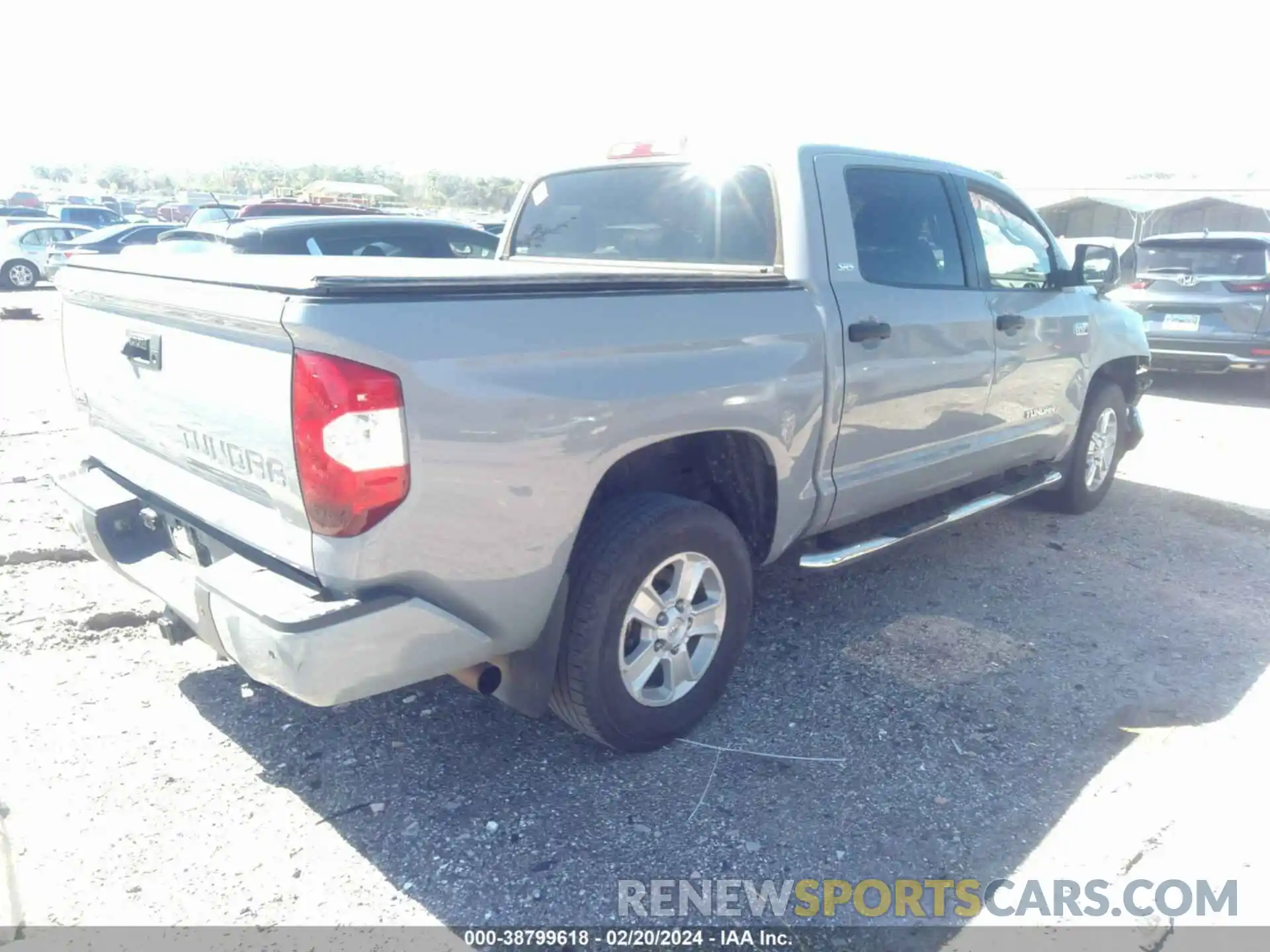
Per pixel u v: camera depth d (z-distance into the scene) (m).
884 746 3.58
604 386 2.99
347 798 3.20
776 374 3.53
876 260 4.12
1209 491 6.88
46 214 34.00
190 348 2.93
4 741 3.43
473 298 2.74
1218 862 3.00
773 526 3.80
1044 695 3.97
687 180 4.29
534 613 3.02
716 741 3.59
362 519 2.58
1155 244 10.66
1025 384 5.02
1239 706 3.91
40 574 4.79
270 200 19.47
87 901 2.73
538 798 3.23
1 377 9.88
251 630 2.65
